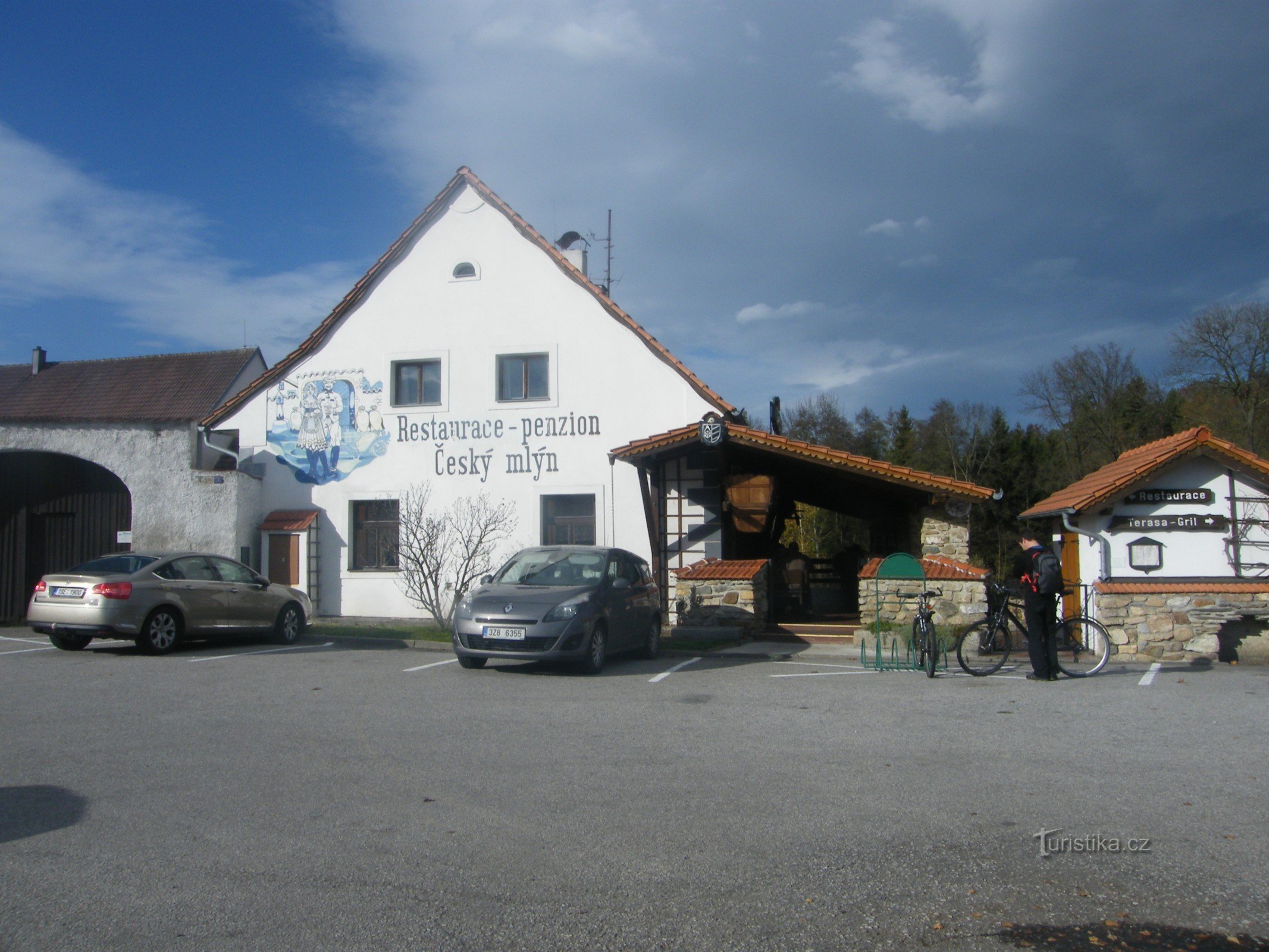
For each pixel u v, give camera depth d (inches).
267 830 216.8
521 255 792.3
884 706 374.0
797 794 244.7
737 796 243.0
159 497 784.9
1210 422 1409.9
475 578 711.7
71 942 159.9
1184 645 554.3
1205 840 209.5
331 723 336.5
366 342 812.0
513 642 454.3
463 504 781.3
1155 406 1598.2
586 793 246.4
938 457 2063.2
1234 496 576.1
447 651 582.6
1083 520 584.4
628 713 357.1
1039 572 448.1
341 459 807.7
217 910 173.0
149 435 792.3
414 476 793.6
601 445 762.2
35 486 821.9
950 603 587.8
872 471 631.8
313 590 789.9
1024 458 1804.9
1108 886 184.1
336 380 815.1
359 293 814.5
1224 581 568.4
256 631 590.6
